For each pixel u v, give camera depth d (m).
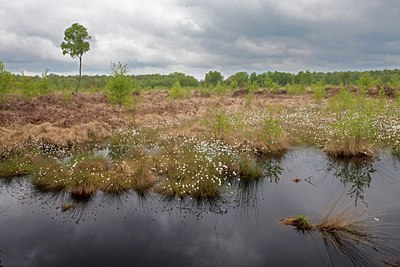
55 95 34.59
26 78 28.00
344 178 11.30
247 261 6.47
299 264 6.33
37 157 13.08
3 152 13.57
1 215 8.63
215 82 81.25
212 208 9.13
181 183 10.32
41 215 8.66
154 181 10.73
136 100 31.41
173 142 15.88
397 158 13.23
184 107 30.52
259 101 35.97
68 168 11.32
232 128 17.25
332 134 16.16
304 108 27.89
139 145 15.58
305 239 7.26
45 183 10.56
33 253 6.82
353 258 6.44
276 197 9.80
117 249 7.00
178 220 8.42
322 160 13.41
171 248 7.03
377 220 7.89
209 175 10.71
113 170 11.34
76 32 39.44
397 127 16.56
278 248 6.94
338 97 28.69
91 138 17.48
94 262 6.49
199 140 15.36
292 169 12.41
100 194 9.96
